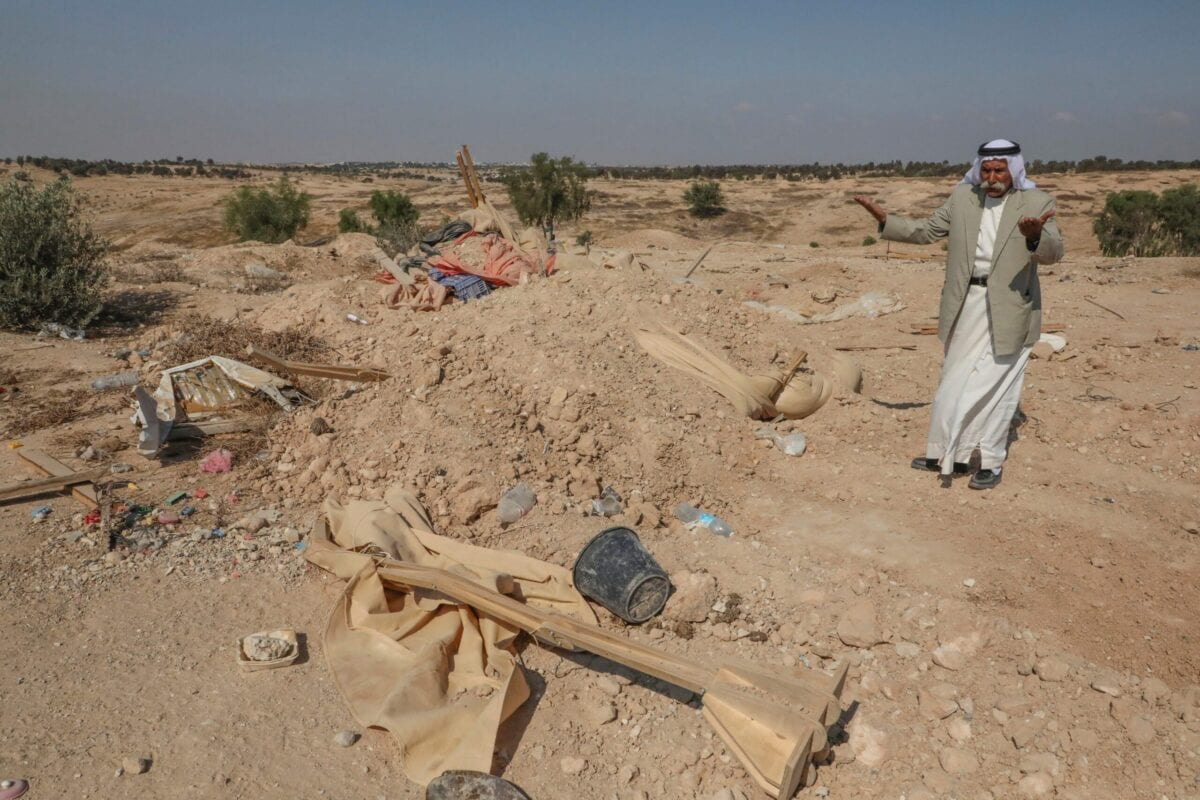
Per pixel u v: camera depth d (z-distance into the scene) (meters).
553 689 3.68
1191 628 3.80
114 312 10.88
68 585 4.31
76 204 10.57
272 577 4.45
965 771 3.23
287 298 9.26
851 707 3.53
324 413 6.08
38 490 5.18
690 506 5.13
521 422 5.79
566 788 3.21
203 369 6.66
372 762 3.27
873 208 5.16
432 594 4.08
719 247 21.16
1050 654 3.67
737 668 3.39
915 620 3.92
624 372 6.23
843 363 7.17
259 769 3.21
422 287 8.62
